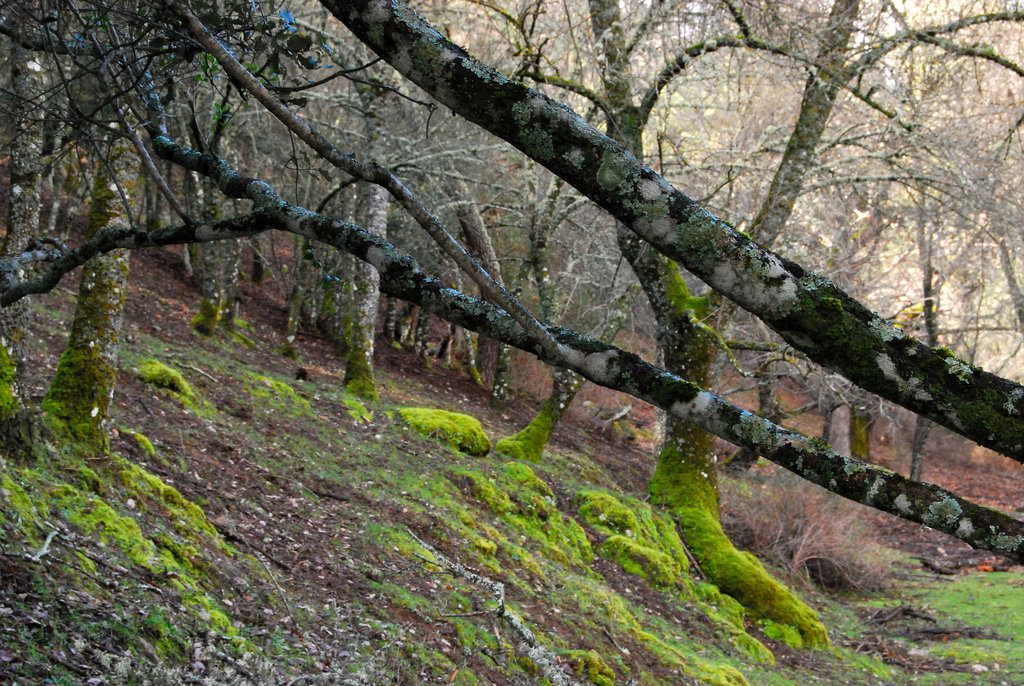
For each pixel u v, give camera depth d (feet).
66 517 17.95
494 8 38.40
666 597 36.76
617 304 55.42
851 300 7.18
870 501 8.01
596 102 38.86
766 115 55.21
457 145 57.31
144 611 15.93
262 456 31.01
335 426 39.68
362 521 28.25
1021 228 42.98
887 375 7.06
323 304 78.07
